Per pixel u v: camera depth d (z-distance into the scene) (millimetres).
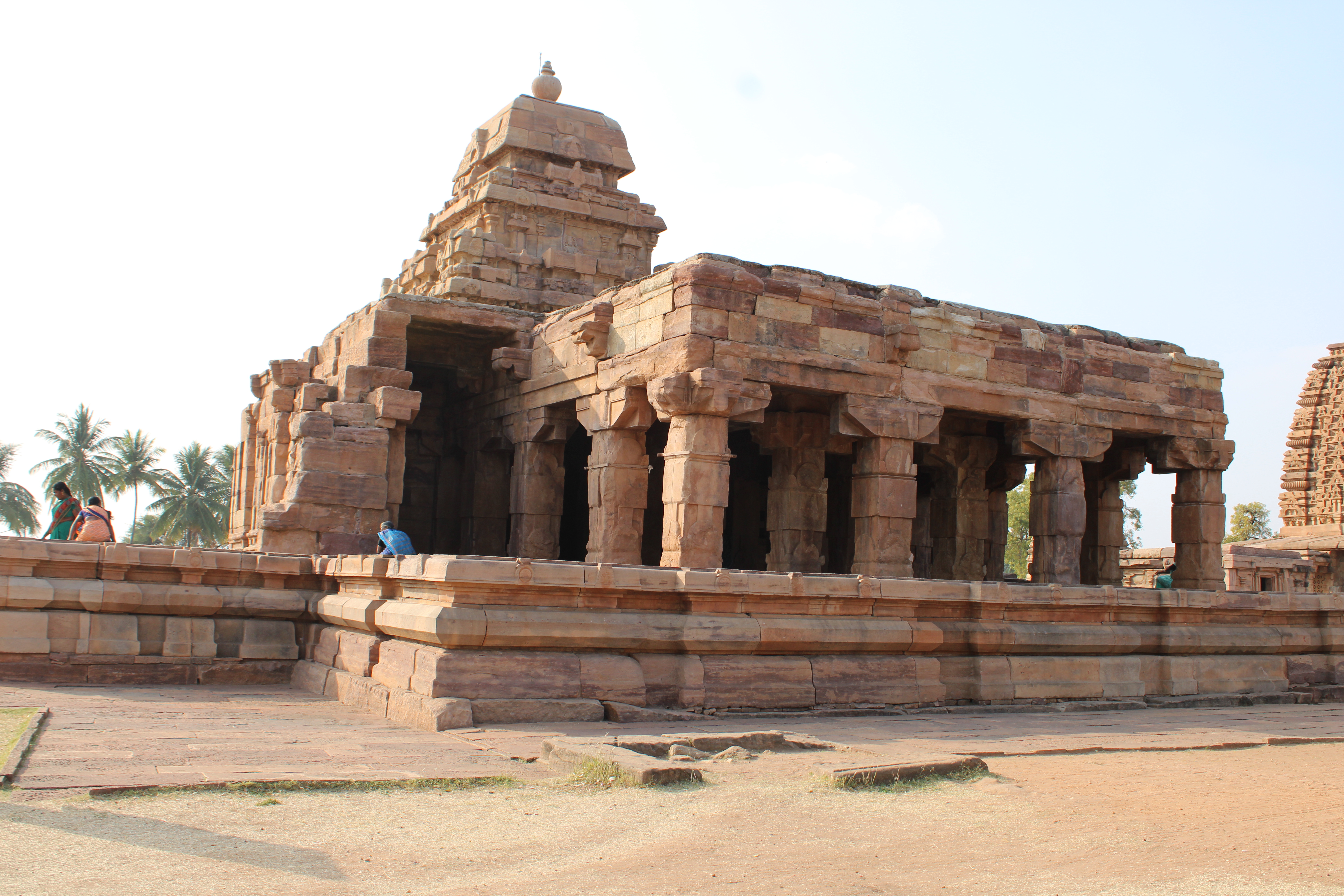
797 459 21219
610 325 20266
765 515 28297
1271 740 12055
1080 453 22031
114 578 13688
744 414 18000
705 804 7297
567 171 29109
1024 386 21469
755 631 12367
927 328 20422
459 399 26984
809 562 21047
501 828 6555
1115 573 26203
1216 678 16484
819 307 19016
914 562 27938
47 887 5078
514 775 8141
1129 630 15727
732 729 10992
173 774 7465
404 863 5793
